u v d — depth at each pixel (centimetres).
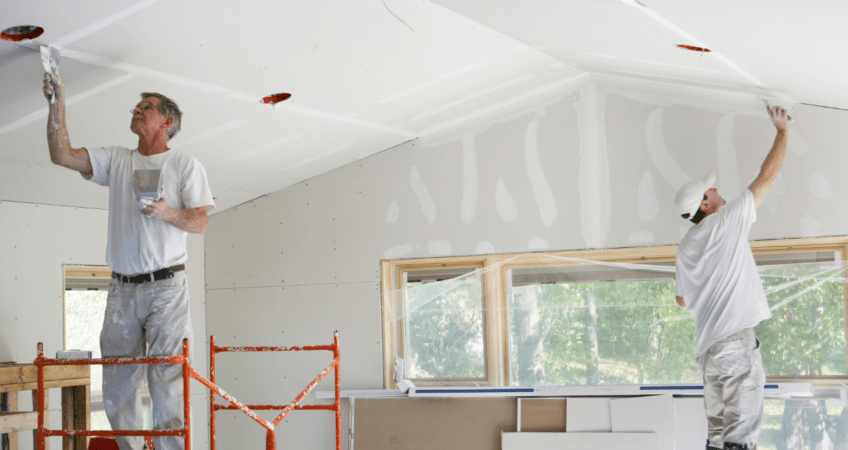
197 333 519
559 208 445
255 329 512
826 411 382
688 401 396
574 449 404
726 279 332
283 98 366
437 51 347
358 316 486
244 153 429
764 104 402
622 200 431
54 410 412
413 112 431
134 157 273
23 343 405
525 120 456
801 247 393
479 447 427
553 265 444
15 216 409
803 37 243
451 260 467
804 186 392
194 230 261
